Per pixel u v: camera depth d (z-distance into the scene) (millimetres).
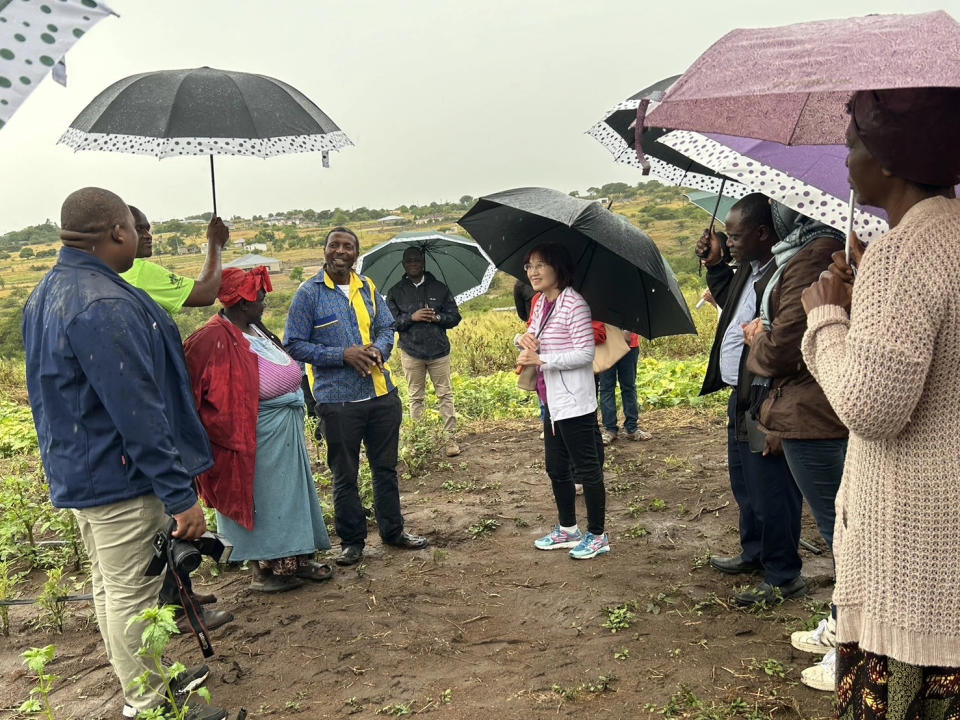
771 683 3723
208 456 3719
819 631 3938
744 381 4340
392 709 3738
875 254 2145
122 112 4152
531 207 4848
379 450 5699
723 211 8555
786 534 4492
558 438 5461
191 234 33844
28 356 3361
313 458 8570
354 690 3953
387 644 4371
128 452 3242
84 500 3322
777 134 2869
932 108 2092
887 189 2262
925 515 2164
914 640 2199
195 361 4641
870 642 2275
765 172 3244
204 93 4203
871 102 2174
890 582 2225
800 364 3711
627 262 5172
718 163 3338
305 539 5000
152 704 3523
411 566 5492
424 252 9367
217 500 4766
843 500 2422
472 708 3717
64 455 3309
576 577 5129
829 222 3121
